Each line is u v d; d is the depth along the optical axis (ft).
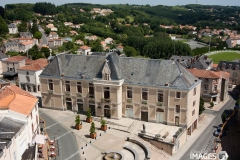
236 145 242.78
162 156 214.07
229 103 361.71
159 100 246.06
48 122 260.42
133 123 251.80
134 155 204.74
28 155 169.78
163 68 247.09
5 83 228.02
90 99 270.87
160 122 251.60
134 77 252.62
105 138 229.66
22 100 202.08
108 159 197.16
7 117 176.04
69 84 276.21
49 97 289.74
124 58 264.52
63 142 222.89
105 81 252.21
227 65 452.76
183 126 241.76
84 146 216.95
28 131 187.11
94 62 271.90
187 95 231.91
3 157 138.10
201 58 472.03
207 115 314.96
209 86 352.49
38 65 364.38
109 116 263.90
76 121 243.81
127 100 257.55
